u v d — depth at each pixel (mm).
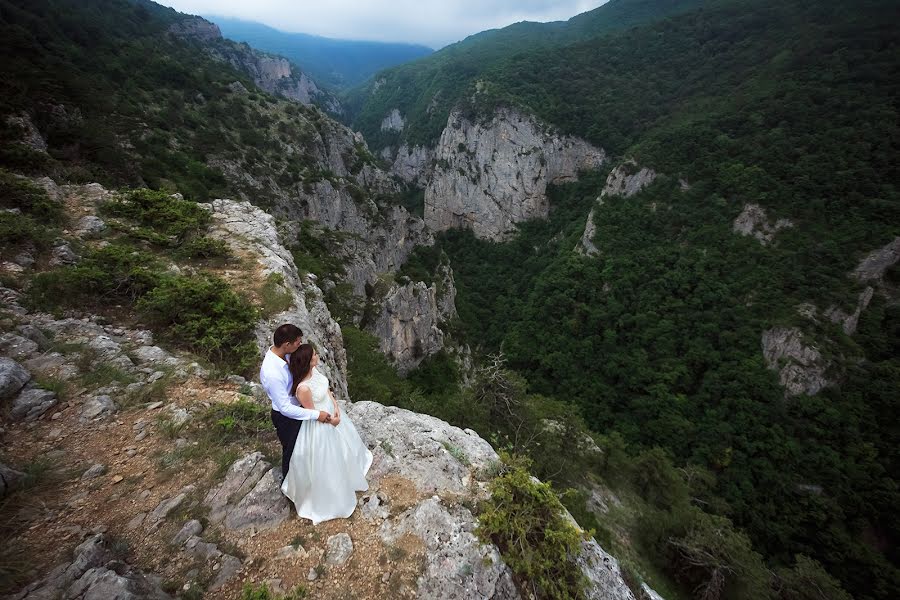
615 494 26109
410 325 43312
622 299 57375
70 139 27188
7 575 3217
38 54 37000
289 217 44219
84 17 63281
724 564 18844
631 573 5254
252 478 4641
